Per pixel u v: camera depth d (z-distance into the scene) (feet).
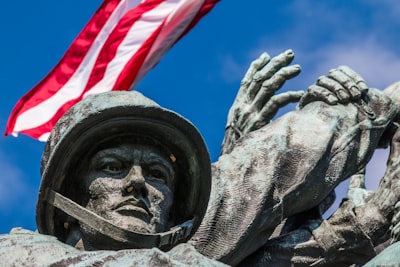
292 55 58.49
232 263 52.26
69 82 68.74
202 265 42.29
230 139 58.23
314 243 53.11
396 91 56.65
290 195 53.26
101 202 45.60
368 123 55.36
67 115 46.06
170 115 45.83
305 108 56.03
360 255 53.26
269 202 52.75
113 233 45.01
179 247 43.04
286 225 54.95
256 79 58.29
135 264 41.19
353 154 54.80
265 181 52.95
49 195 45.55
